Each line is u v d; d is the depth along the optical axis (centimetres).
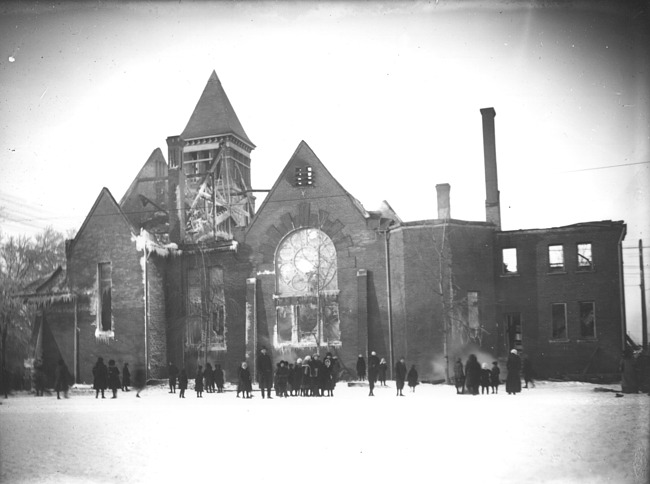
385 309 4631
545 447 1658
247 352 4856
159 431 2130
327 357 3597
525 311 4441
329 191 4891
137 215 6369
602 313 4316
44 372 4750
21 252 5766
